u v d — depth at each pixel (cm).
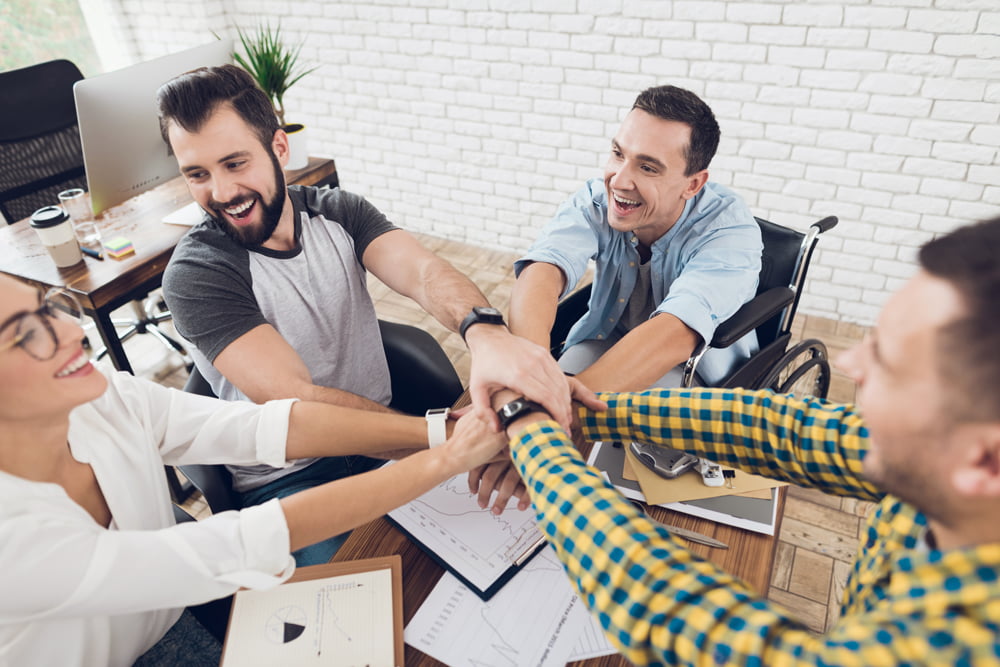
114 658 93
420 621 87
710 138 136
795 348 174
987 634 44
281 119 248
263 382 120
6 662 77
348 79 335
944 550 52
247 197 125
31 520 74
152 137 205
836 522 192
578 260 150
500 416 94
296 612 87
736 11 244
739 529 99
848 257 270
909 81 231
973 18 214
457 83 310
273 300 136
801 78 246
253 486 138
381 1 305
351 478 92
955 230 45
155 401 105
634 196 142
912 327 45
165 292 128
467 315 119
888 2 222
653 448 110
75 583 72
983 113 226
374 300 306
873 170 251
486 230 346
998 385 41
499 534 98
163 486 101
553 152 307
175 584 77
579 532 65
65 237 187
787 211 273
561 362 166
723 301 134
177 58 210
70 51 375
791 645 51
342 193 149
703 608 55
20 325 71
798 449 81
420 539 98
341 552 97
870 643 48
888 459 49
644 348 124
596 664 82
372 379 156
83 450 89
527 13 278
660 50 263
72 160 242
